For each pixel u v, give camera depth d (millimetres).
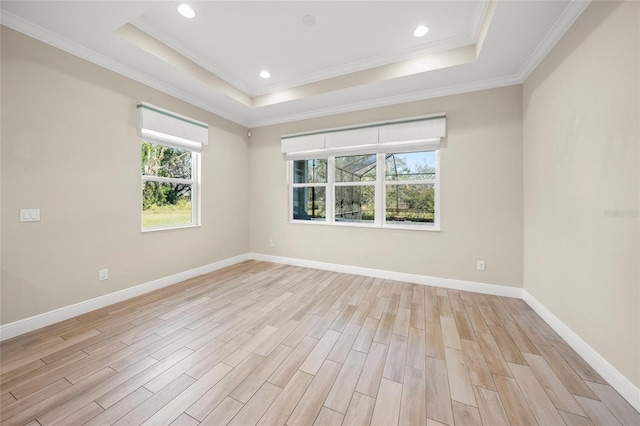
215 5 2195
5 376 1592
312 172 4312
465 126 3135
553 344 1983
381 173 3705
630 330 1417
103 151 2652
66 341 2004
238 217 4535
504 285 2984
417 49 2789
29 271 2168
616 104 1510
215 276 3746
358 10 2248
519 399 1430
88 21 2107
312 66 3203
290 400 1420
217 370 1673
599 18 1638
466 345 1972
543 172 2391
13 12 1988
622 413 1336
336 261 4020
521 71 2766
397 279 3562
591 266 1742
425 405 1387
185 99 3488
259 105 3916
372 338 2074
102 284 2660
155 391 1479
